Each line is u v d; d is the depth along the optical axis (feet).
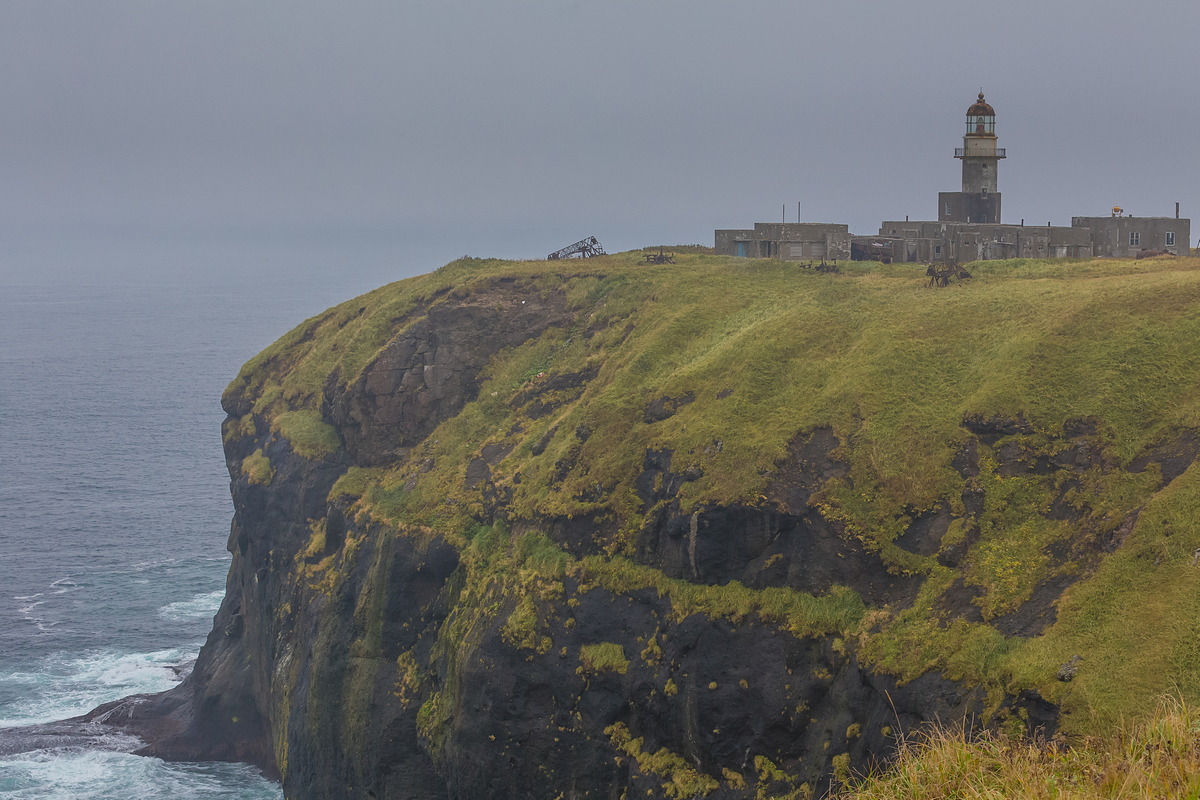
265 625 239.50
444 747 172.86
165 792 233.14
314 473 231.91
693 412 167.84
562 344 229.25
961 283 200.64
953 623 125.39
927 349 161.79
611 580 159.33
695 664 143.54
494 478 197.06
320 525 227.20
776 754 136.36
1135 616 109.40
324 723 198.80
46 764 243.60
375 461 225.15
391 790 185.47
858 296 194.29
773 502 145.07
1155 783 68.33
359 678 194.18
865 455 147.02
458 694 169.99
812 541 142.00
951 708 116.98
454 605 185.78
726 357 176.96
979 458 141.59
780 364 171.63
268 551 241.76
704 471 154.61
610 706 153.99
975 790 73.82
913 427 147.95
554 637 161.17
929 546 137.28
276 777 238.48
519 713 161.79
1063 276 202.59
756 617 141.59
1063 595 119.34
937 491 140.46
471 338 233.35
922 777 79.41
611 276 240.53
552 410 209.97
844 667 132.26
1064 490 134.21
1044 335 152.35
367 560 202.49
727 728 139.44
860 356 164.14
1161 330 144.36
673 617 148.25
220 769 244.22
